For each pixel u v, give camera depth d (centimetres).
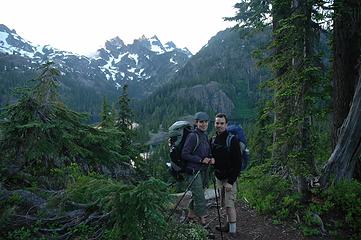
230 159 582
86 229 516
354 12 788
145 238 423
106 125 1780
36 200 577
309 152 769
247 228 693
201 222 632
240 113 14950
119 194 444
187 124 586
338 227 690
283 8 985
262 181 871
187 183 584
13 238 489
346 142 797
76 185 609
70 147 775
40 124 695
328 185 796
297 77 795
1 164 667
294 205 749
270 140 1432
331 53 963
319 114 898
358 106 779
